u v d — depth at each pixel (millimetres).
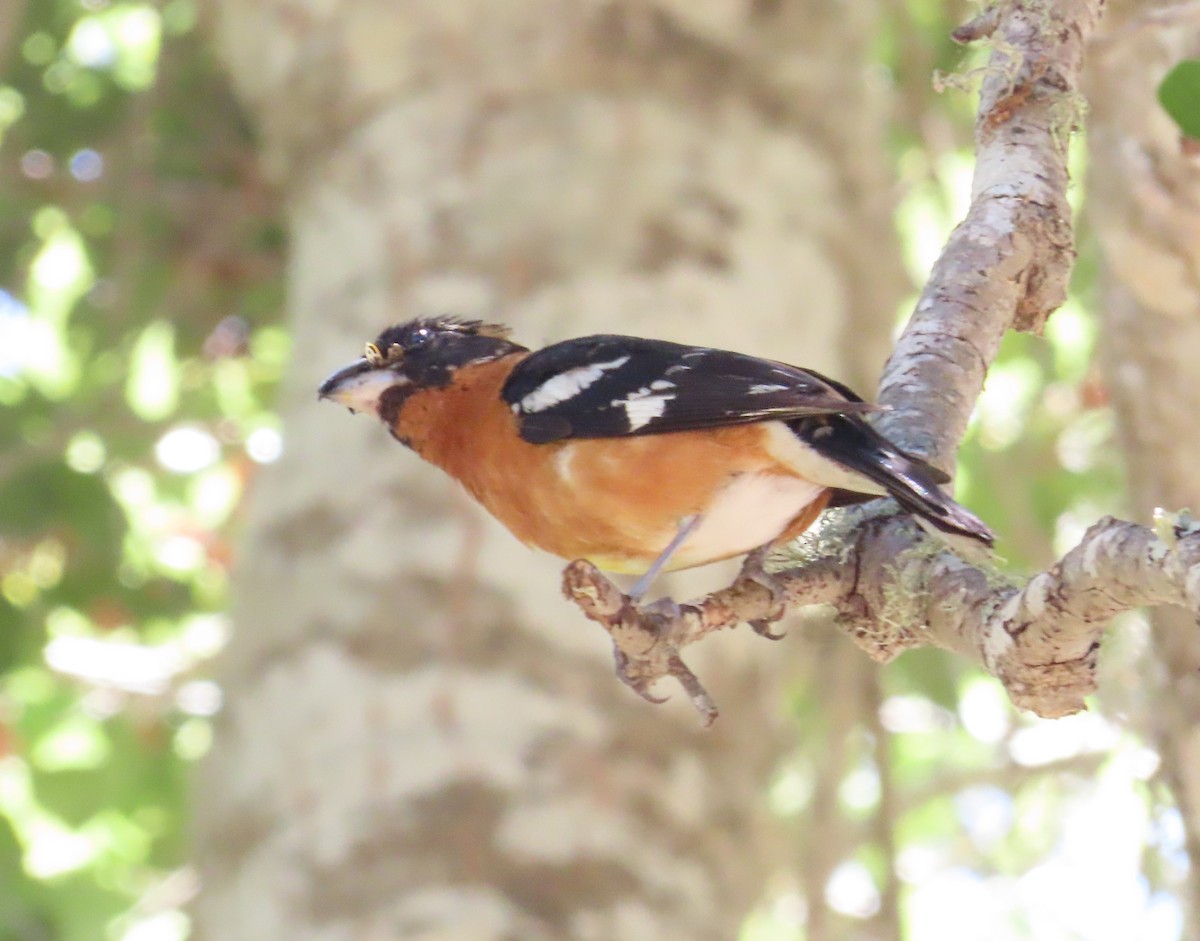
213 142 15602
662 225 11711
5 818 14234
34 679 15805
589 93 12086
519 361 7828
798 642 12109
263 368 16734
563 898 9844
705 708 5910
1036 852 14438
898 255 13500
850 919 12383
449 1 12445
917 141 15391
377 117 12414
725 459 6793
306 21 12805
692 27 12375
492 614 10555
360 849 9914
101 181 15523
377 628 10578
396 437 8219
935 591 5969
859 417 6820
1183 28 8812
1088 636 5004
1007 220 7016
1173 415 9039
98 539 15617
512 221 11695
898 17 14633
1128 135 8953
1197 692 8719
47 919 14367
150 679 15828
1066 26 7176
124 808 15266
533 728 10250
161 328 16266
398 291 11625
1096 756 13320
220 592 16203
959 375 6883
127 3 15672
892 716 15227
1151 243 8930
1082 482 14969
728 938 10281
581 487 7070
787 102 12609
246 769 10523
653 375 6996
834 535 6457
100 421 15844
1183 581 4387
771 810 11414
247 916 10008
